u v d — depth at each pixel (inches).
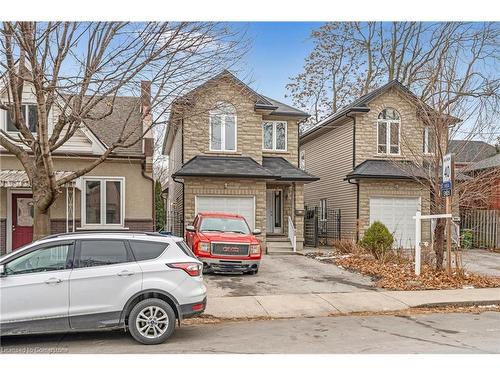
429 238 804.6
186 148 748.6
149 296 280.2
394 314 363.9
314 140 1032.2
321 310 372.2
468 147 825.5
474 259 677.3
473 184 545.6
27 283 263.4
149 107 390.3
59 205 608.1
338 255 679.7
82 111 372.5
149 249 286.2
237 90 727.1
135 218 621.6
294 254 733.9
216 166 727.1
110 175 618.2
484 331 308.2
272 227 845.8
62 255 274.7
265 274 531.2
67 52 351.6
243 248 516.7
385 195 797.9
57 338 290.2
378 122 823.1
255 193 738.2
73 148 601.0
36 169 377.4
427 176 532.1
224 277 509.7
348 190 840.9
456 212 726.5
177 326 324.5
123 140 382.9
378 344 274.4
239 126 765.9
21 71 363.6
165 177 1512.1
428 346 269.3
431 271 506.6
